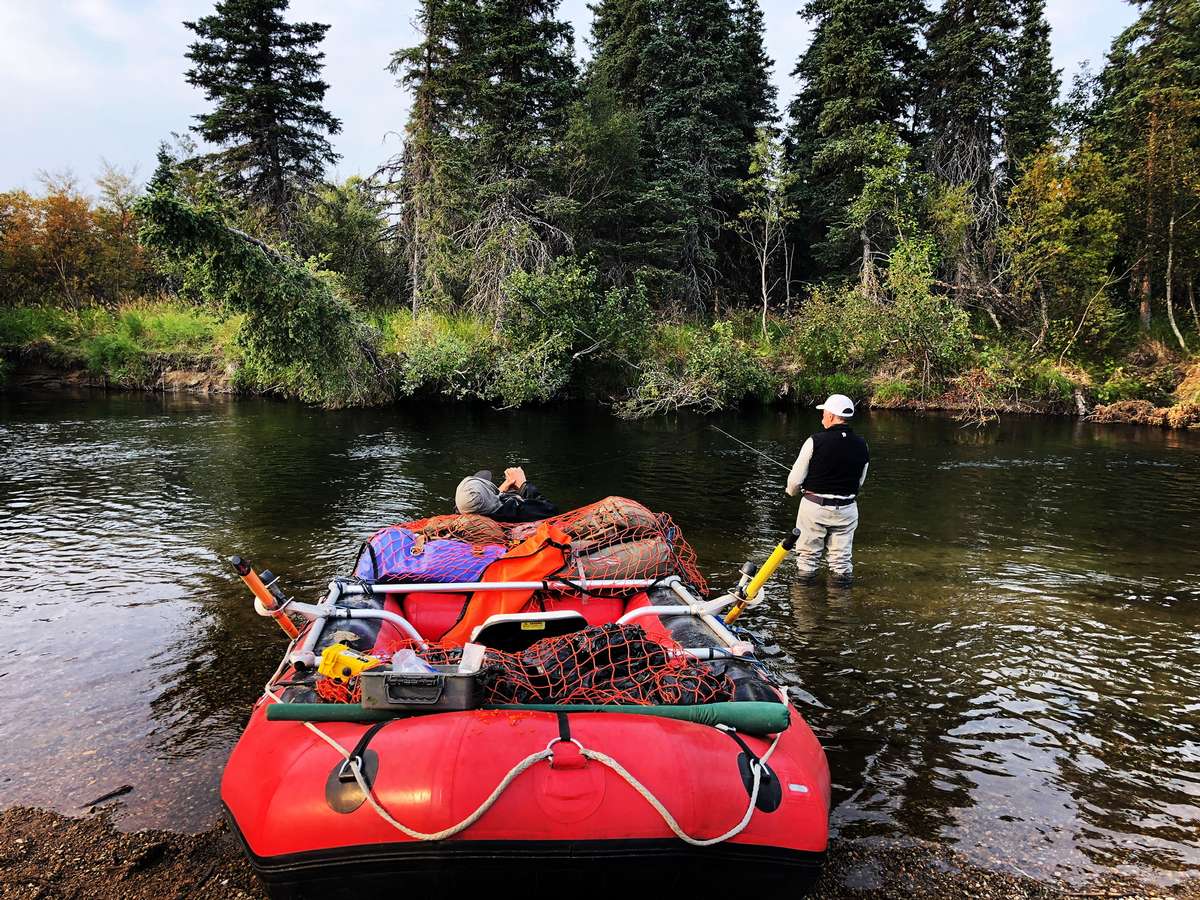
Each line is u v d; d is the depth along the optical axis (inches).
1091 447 602.5
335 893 97.5
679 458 523.5
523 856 94.1
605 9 1314.0
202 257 576.1
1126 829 129.5
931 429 717.3
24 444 546.6
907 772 146.2
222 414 735.1
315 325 655.1
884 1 1081.4
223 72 1151.0
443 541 173.0
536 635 153.0
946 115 1146.7
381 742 101.5
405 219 1064.8
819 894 112.5
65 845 120.9
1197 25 1127.6
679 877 97.7
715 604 147.8
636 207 1103.6
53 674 183.5
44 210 1226.6
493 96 973.2
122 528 321.7
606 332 824.9
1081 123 1230.3
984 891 113.7
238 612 225.3
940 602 243.8
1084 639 213.8
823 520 259.8
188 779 139.9
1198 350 968.9
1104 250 922.1
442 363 770.8
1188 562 290.7
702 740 105.5
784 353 935.0
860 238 1091.3
